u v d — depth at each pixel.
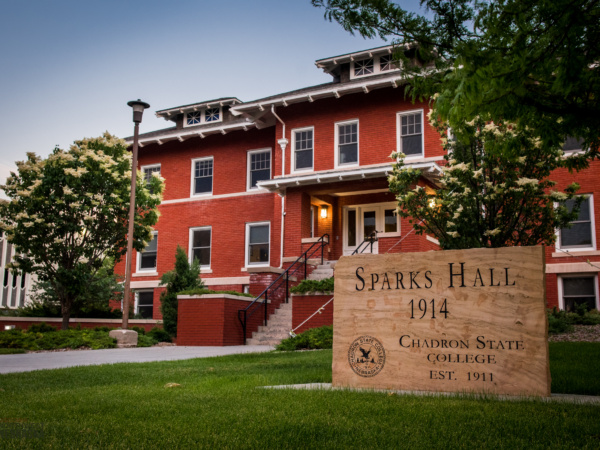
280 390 6.39
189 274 19.38
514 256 6.34
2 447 3.76
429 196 12.39
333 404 5.44
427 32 5.22
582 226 17.69
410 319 6.71
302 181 19.72
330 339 12.84
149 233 19.31
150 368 9.07
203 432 4.30
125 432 4.28
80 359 11.38
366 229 21.06
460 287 6.54
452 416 4.79
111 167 18.38
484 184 11.06
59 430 4.32
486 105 5.04
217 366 9.36
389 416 4.82
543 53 4.52
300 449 3.78
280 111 22.33
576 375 7.41
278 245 21.77
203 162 25.44
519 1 4.34
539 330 6.10
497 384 6.17
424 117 19.72
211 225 24.48
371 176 18.83
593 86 5.32
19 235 17.05
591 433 4.18
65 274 17.09
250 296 16.84
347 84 20.59
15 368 9.66
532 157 10.97
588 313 15.38
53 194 17.17
